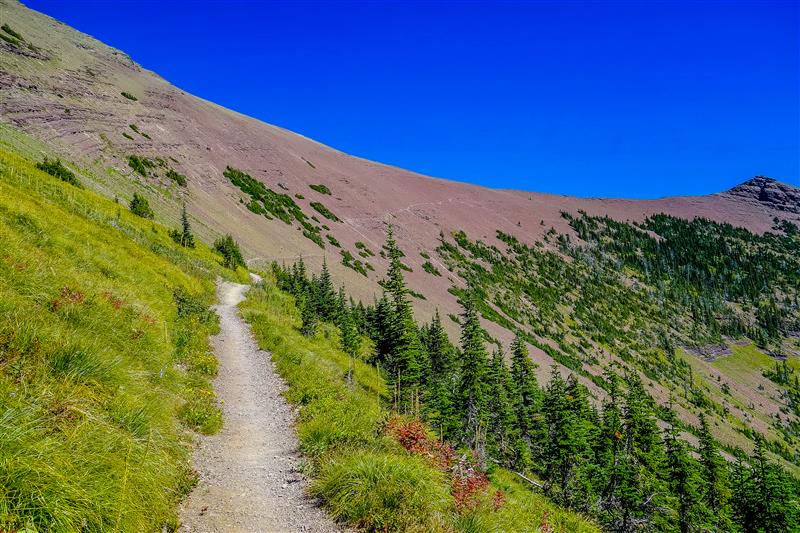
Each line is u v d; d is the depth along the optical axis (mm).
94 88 111188
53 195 25047
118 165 78938
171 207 76062
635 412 35594
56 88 94688
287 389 13305
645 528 28703
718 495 34906
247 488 6961
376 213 172375
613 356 159750
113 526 4168
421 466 6957
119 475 4691
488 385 34000
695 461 33844
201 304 21281
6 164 25828
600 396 112875
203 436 8898
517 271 197750
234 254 55312
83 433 4855
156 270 23094
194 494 6449
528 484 21578
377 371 29438
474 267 178125
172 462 6641
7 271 7910
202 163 115750
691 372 170375
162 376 9867
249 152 150750
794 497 31969
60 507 3744
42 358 5898
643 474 32000
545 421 36156
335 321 47531
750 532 32500
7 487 3584
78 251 14156
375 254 139500
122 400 6445
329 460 7480
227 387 13094
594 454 34781
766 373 188125
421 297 123125
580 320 182000
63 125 79500
